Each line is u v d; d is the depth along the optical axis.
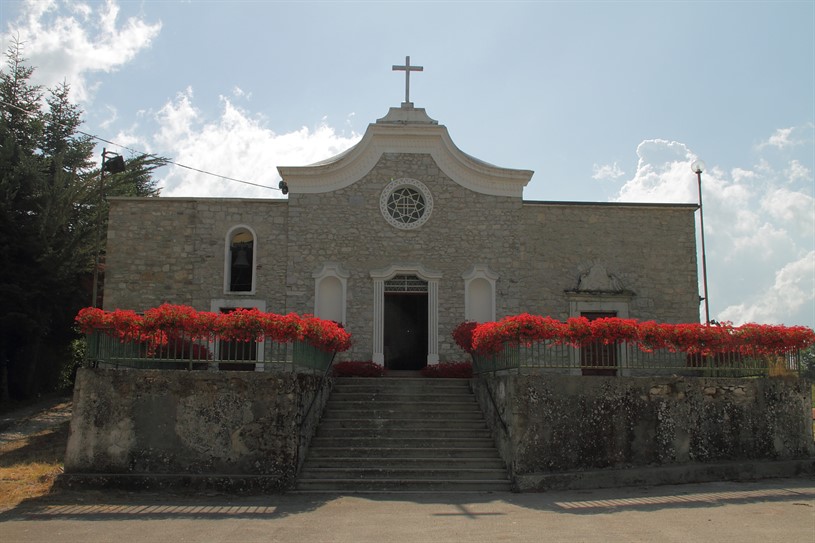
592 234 20.39
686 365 14.58
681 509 10.73
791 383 14.42
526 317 13.24
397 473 13.02
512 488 12.51
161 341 12.90
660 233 20.58
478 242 20.06
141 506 11.15
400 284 19.94
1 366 22.77
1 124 25.28
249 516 10.45
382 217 19.98
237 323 12.80
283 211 19.98
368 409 15.35
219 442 12.46
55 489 12.12
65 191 24.55
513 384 12.85
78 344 26.89
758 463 13.69
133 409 12.51
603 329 13.41
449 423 14.88
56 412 21.67
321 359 15.52
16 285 21.78
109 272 19.41
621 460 13.12
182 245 19.64
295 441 12.57
